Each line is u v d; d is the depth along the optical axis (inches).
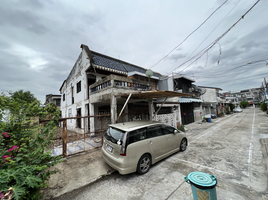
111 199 95.7
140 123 160.1
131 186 111.3
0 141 102.0
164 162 156.2
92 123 309.6
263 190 98.2
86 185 115.4
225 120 565.3
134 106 366.9
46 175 95.5
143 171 130.5
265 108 819.4
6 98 130.4
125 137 125.2
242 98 2166.6
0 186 64.9
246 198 90.4
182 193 98.9
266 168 131.0
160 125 165.3
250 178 115.2
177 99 438.3
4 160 85.7
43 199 96.9
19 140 118.6
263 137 243.8
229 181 112.0
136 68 482.6
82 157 177.6
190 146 215.6
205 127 412.5
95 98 286.4
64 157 176.2
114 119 220.4
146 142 137.5
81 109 378.6
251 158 156.6
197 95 647.8
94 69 308.5
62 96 663.8
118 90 235.0
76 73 436.5
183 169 136.9
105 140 152.4
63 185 114.7
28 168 82.4
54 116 124.4
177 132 181.8
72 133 385.4
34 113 153.6
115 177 127.9
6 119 128.4
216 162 150.3
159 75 582.6
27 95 472.4
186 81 553.3
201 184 67.1
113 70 331.3
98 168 145.9
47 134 110.6
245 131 308.8
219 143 225.1
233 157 162.4
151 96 249.6
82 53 377.4
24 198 78.6
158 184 112.2
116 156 126.0
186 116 504.7
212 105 790.5
